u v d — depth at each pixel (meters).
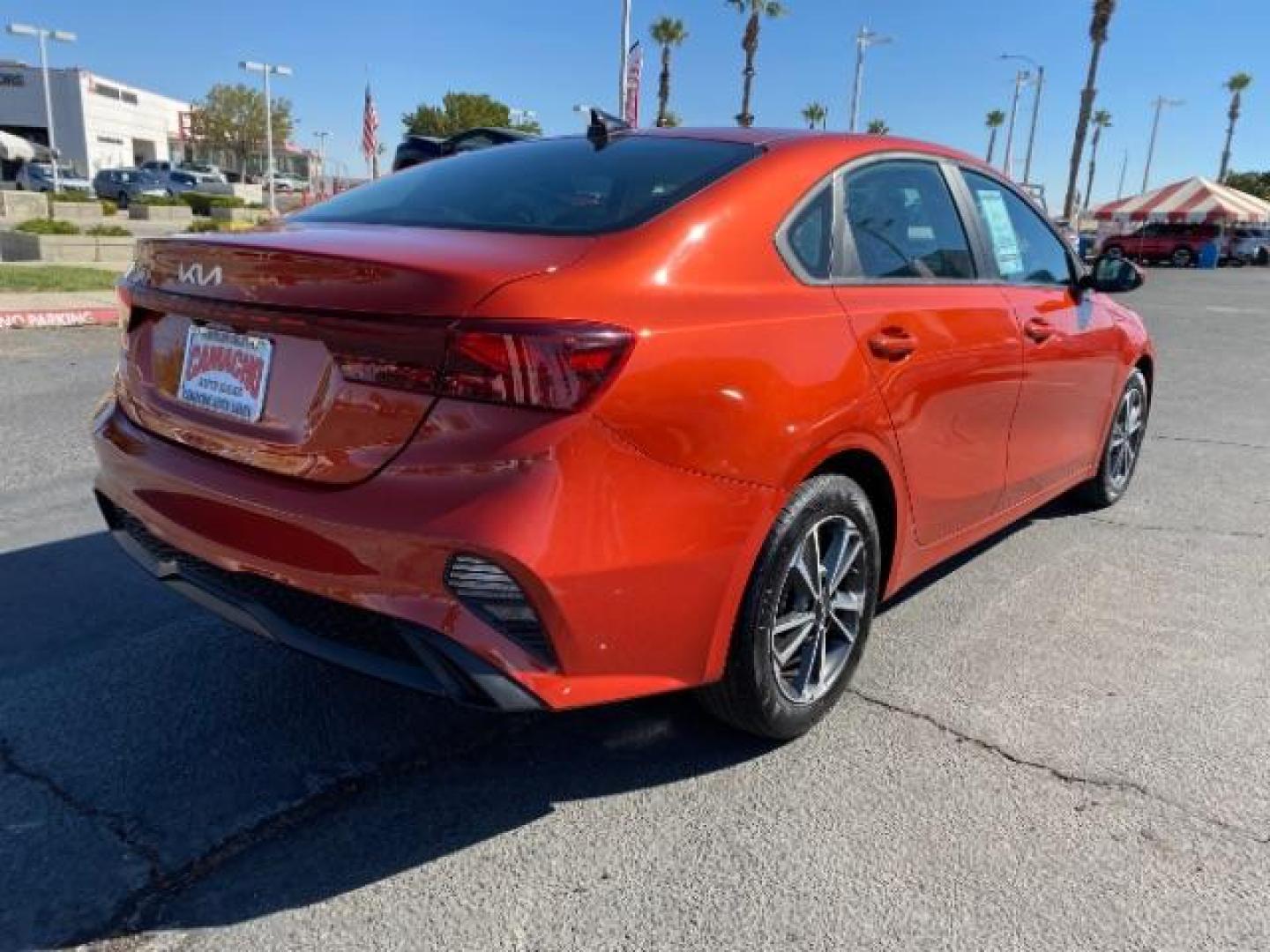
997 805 2.72
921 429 3.16
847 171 3.13
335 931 2.21
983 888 2.40
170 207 31.89
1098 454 4.94
